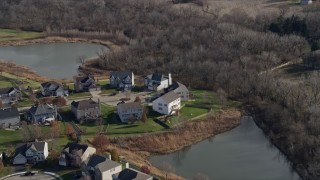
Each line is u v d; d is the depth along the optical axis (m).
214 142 190.62
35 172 156.25
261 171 165.38
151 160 176.12
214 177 161.38
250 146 185.75
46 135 180.75
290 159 172.38
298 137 179.38
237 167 168.62
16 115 193.12
